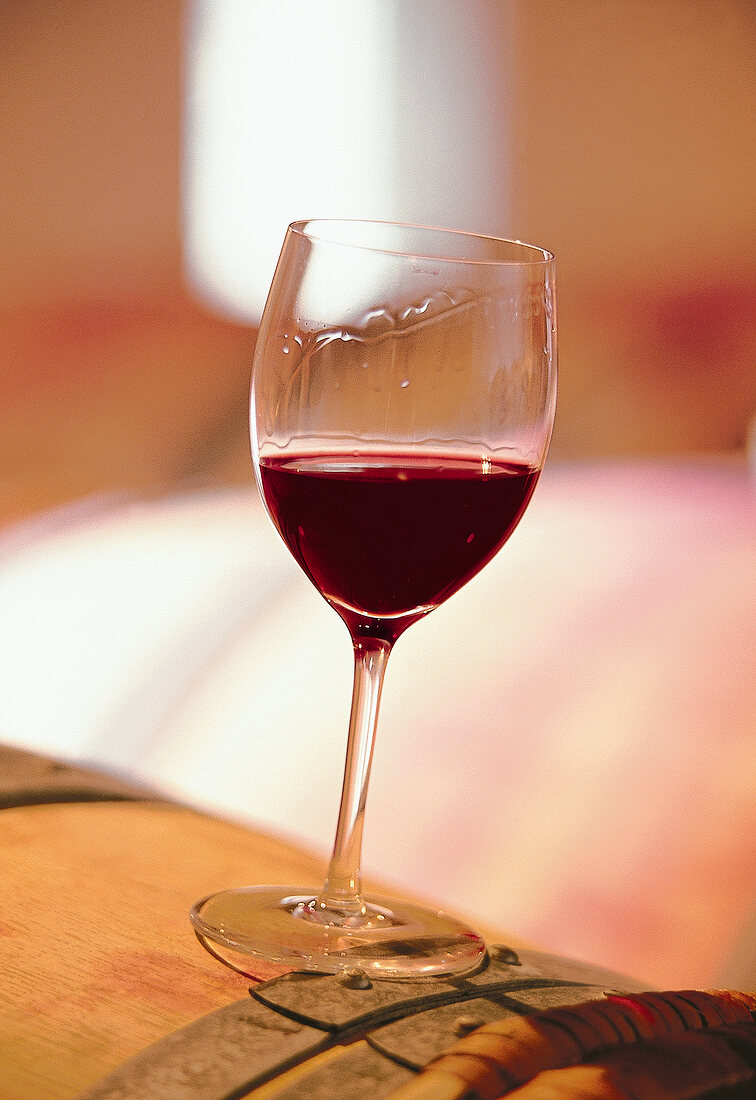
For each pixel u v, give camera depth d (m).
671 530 3.00
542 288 0.63
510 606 2.44
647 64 5.14
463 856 1.55
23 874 0.63
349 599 0.63
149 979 0.57
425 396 0.61
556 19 5.16
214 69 5.12
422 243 0.63
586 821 1.63
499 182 5.32
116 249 5.14
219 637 2.28
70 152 5.07
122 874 0.64
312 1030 0.54
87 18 5.06
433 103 5.27
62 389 5.04
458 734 1.89
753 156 5.06
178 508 3.43
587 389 5.19
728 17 5.05
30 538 3.03
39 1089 0.51
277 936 0.60
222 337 5.21
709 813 1.66
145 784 0.77
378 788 1.73
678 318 5.23
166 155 5.09
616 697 2.02
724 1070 0.53
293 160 5.21
